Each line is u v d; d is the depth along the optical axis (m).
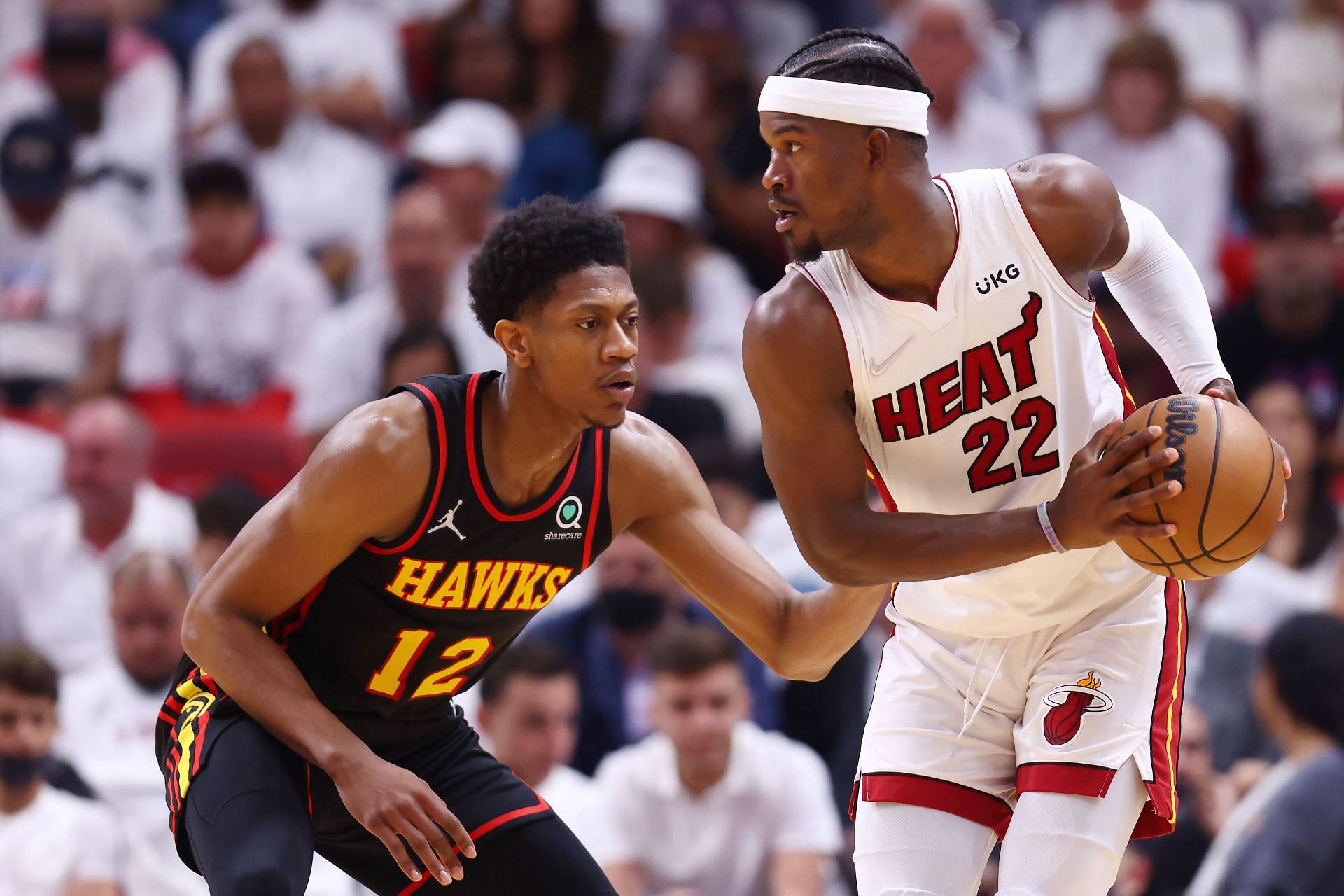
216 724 10.73
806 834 17.33
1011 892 10.20
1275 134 31.20
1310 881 15.40
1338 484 23.77
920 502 10.72
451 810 11.23
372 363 24.70
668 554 11.53
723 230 29.23
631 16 32.50
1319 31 31.34
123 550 22.41
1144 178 28.25
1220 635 19.58
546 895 11.07
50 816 16.69
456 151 27.30
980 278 10.04
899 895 10.59
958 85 27.88
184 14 34.16
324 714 10.28
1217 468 9.40
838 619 11.28
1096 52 31.00
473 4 32.38
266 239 26.64
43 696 16.56
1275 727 16.58
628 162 27.14
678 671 17.25
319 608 10.84
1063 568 10.49
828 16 33.22
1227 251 27.97
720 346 26.14
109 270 27.14
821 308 10.12
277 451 25.00
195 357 26.11
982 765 10.87
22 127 27.22
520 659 17.45
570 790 17.66
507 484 10.50
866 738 11.26
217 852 10.02
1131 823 10.47
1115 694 10.48
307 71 30.83
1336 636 16.27
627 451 11.04
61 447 25.16
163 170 30.20
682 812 17.47
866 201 9.83
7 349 26.80
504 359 25.00
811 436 10.25
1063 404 10.33
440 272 24.75
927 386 10.24
